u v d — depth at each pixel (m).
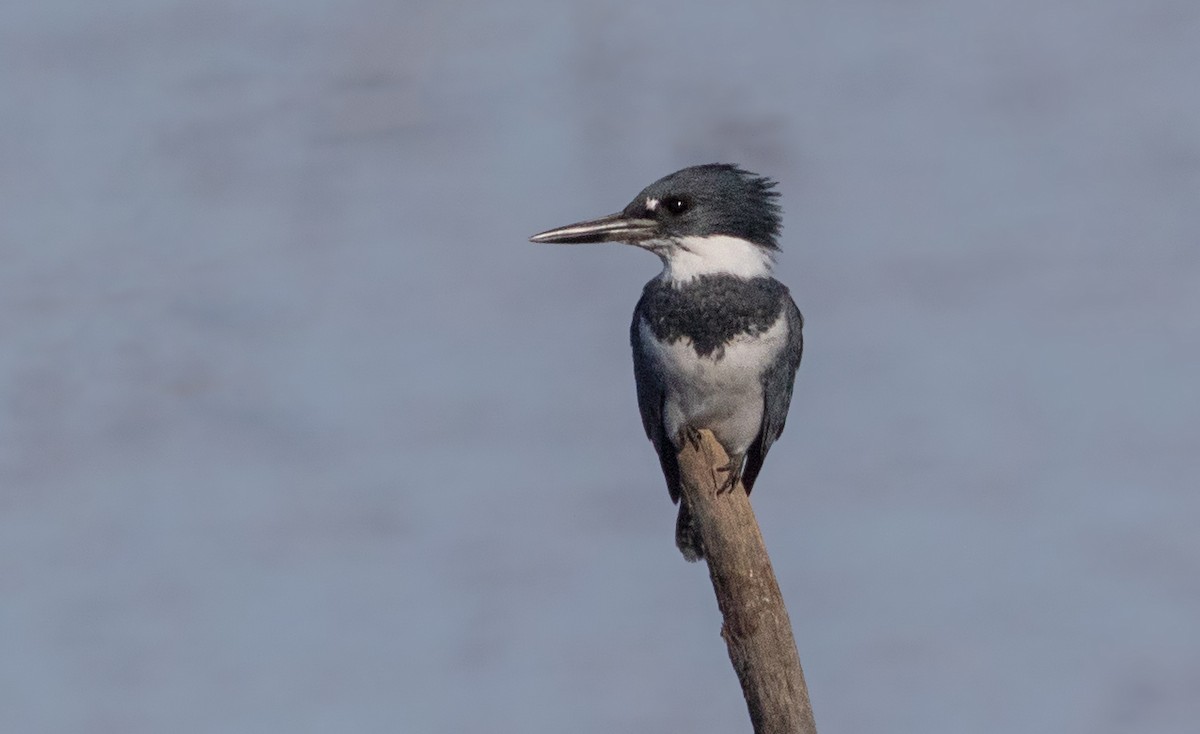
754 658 8.47
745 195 11.45
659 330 11.25
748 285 11.23
